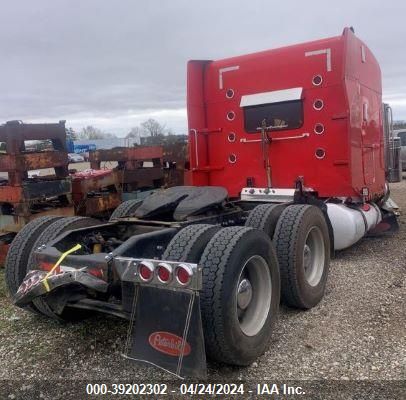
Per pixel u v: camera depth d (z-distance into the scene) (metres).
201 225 3.86
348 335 4.11
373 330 4.18
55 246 4.08
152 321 3.33
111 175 8.31
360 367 3.54
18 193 6.54
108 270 3.47
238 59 7.05
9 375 3.59
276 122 6.86
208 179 7.55
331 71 6.36
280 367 3.60
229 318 3.38
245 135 7.14
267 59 6.81
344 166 6.42
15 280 4.43
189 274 3.15
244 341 3.54
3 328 4.48
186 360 3.21
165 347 3.29
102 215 8.30
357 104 6.65
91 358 3.84
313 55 6.46
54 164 7.02
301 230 4.63
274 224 4.79
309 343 3.99
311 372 3.50
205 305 3.34
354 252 7.03
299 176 6.77
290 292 4.60
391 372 3.44
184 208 4.64
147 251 3.80
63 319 4.35
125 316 3.58
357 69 6.66
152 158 9.48
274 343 4.02
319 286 4.94
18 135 6.48
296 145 6.75
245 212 5.33
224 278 3.37
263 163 7.01
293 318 4.57
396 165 8.95
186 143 10.33
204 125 7.45
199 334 3.19
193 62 7.23
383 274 5.83
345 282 5.59
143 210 4.75
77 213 7.64
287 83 6.69
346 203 6.60
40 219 4.80
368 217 6.91
